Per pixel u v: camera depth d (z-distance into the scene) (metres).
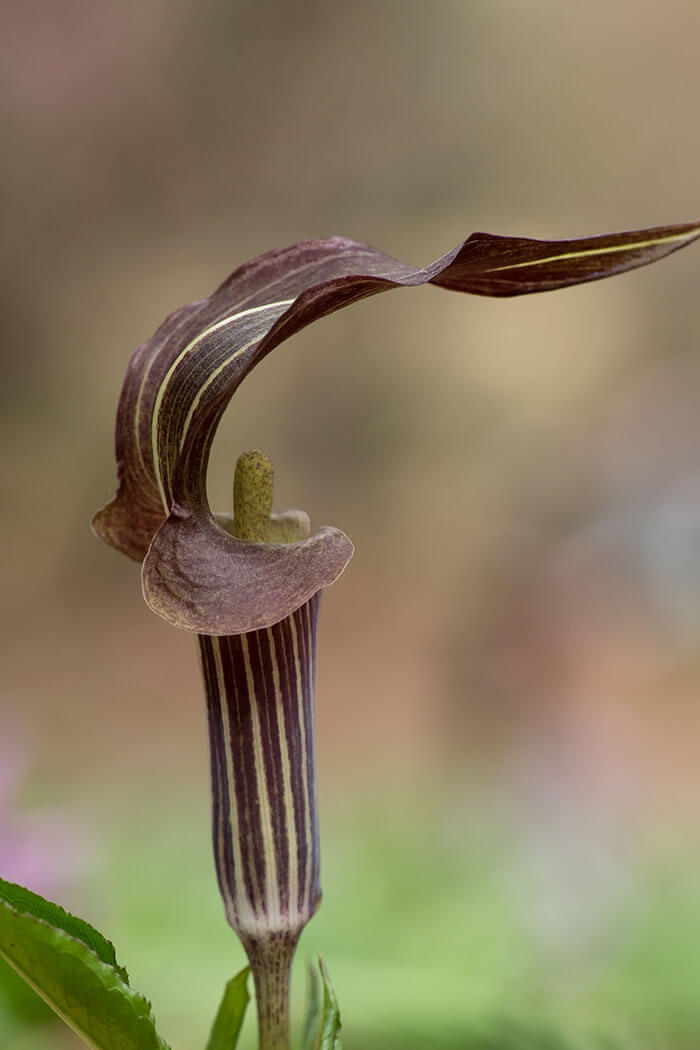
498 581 2.54
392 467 4.61
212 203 4.56
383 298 4.70
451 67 4.58
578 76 4.62
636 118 4.64
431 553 4.09
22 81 4.29
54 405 4.42
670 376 4.39
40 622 3.62
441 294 4.71
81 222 4.46
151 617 3.71
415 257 4.66
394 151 4.60
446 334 4.70
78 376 4.46
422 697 2.71
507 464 4.41
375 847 1.25
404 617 3.61
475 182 4.64
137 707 2.82
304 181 4.59
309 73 4.52
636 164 4.67
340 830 1.39
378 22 4.48
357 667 3.22
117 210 4.50
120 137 4.44
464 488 4.43
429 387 4.67
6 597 3.72
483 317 4.70
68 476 4.32
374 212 4.63
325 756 2.40
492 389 4.62
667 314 4.62
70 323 4.48
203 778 1.86
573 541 2.54
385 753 2.36
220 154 4.54
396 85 4.55
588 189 4.68
